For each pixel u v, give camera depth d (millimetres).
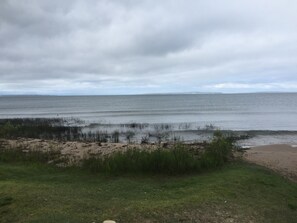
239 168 10492
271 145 21078
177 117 52938
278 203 7789
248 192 8180
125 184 8648
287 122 44000
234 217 6562
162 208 6641
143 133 31000
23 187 7973
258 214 6895
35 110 78375
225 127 37594
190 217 6375
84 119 48844
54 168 10539
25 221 5973
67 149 13820
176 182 8914
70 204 6801
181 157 10297
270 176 9930
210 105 91000
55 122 41344
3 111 75375
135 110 70938
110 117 53844
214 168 10438
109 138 27203
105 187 8359
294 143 24453
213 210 6770
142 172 9953
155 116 55281
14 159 11750
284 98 150500
